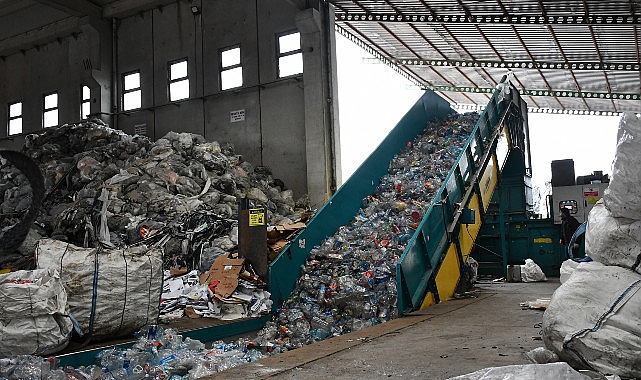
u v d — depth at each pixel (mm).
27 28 17922
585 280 3932
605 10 12234
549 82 19750
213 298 7117
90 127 13773
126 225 10266
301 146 13812
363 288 7789
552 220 13750
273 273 7734
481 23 14016
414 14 14328
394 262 8258
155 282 6004
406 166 11578
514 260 14133
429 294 8195
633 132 3912
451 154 11688
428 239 8258
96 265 5590
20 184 12344
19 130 18891
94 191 11023
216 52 15195
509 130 13016
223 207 11078
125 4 16250
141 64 16375
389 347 5172
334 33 13719
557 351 3754
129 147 13195
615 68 17031
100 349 5242
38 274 4969
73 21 17016
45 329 4742
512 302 8320
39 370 4281
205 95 15219
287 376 4176
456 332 5820
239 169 13023
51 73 17922
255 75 14578
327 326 7293
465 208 9461
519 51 16688
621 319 3592
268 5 14508
